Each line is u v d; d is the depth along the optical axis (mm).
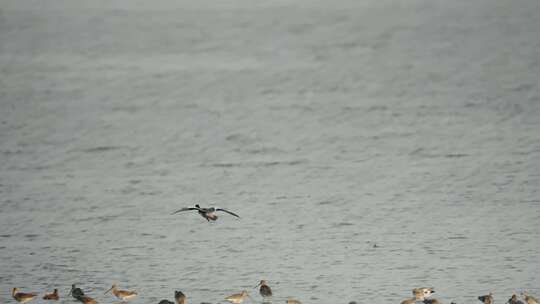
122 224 38844
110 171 47812
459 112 59250
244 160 49938
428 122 56969
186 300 29562
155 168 48500
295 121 58469
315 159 49719
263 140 54156
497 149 50281
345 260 33594
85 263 33688
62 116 59781
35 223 39000
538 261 33000
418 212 39781
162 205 41812
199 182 45688
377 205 41062
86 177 46688
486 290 30141
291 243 35781
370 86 68250
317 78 71562
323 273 32156
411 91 65938
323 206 41156
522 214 39062
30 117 59281
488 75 69938
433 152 50281
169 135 55375
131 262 33781
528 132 53688
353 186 44406
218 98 65438
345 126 56875
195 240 36469
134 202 42250
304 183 45156
